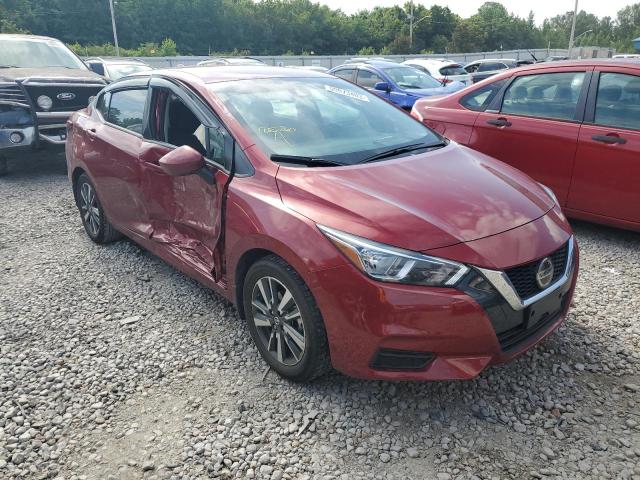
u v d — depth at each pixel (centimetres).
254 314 312
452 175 312
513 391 292
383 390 295
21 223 584
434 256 247
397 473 241
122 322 372
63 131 776
